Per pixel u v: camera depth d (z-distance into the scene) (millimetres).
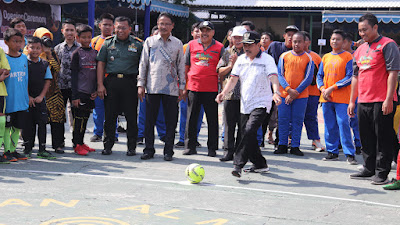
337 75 7098
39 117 6664
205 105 7270
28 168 6051
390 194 5340
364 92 5777
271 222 4188
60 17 16250
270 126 8945
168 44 6852
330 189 5500
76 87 6973
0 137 6172
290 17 23219
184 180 5680
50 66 6871
